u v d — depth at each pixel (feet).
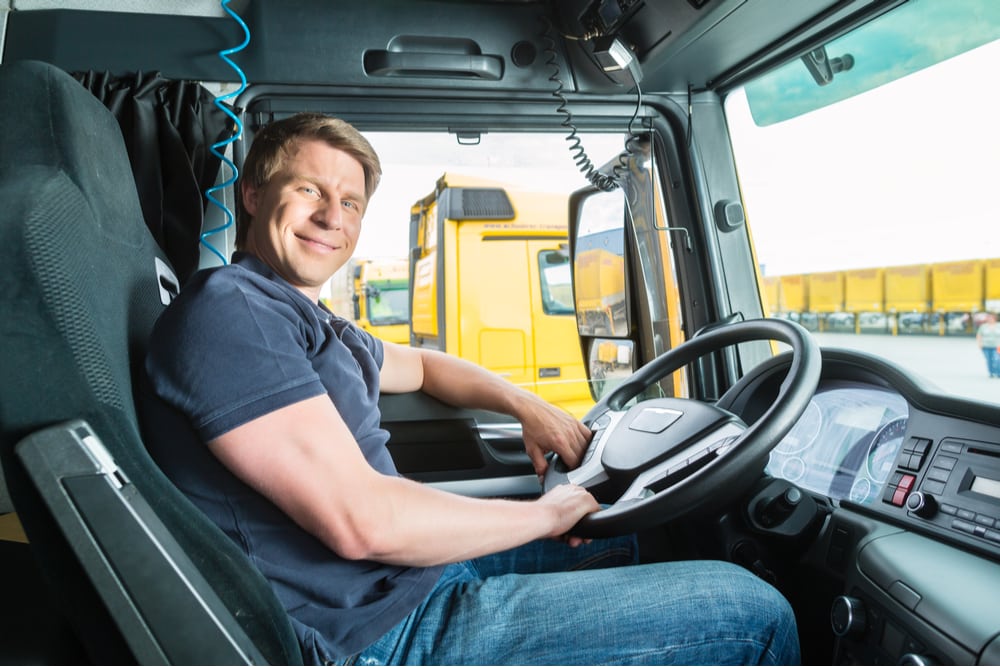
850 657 3.17
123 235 2.78
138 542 1.96
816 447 4.23
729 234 6.06
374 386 3.67
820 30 4.79
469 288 13.33
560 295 13.84
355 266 20.52
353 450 2.74
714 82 5.89
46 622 2.36
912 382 3.49
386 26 5.40
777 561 3.86
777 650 3.15
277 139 3.50
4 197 2.03
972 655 2.40
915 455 3.34
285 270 3.50
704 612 3.08
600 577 3.27
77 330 2.06
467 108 5.62
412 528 2.78
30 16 4.97
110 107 4.82
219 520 2.72
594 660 3.01
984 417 3.07
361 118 5.46
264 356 2.65
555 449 4.27
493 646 3.00
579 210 7.69
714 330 4.39
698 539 4.18
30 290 1.98
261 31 5.22
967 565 2.82
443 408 5.02
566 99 5.75
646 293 6.43
